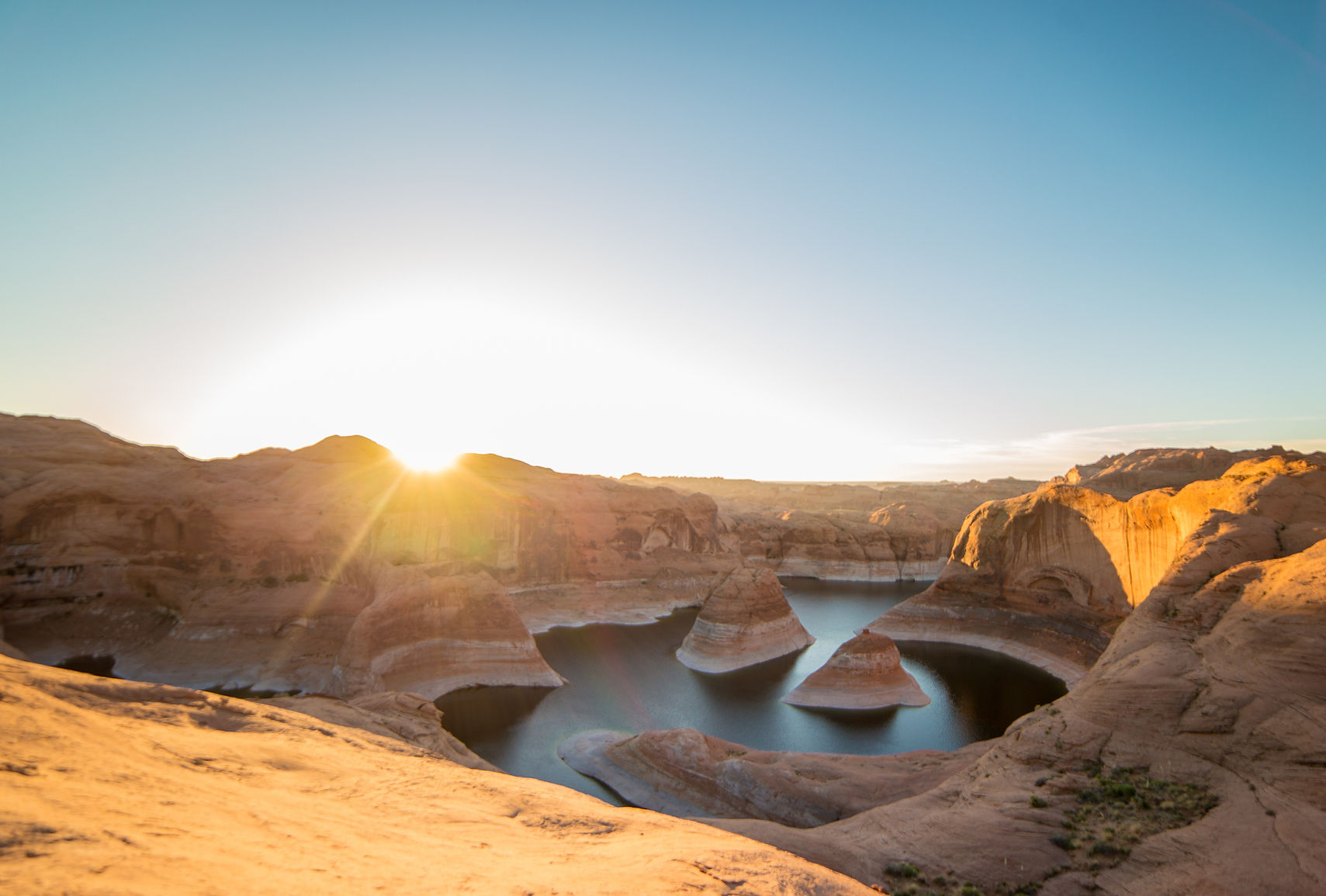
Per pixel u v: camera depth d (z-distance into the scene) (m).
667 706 48.47
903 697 48.53
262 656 50.41
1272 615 23.09
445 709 46.28
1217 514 33.06
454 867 8.84
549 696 50.19
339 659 46.22
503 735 41.62
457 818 12.20
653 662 62.00
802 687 50.19
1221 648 23.98
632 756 34.34
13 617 51.66
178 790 9.27
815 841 19.80
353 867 7.89
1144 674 24.45
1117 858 16.97
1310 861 15.12
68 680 14.33
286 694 47.28
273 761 13.43
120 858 6.09
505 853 10.26
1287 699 20.33
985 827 19.28
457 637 52.38
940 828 19.77
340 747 17.16
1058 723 24.72
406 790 13.73
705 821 21.31
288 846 8.16
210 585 55.47
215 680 48.41
